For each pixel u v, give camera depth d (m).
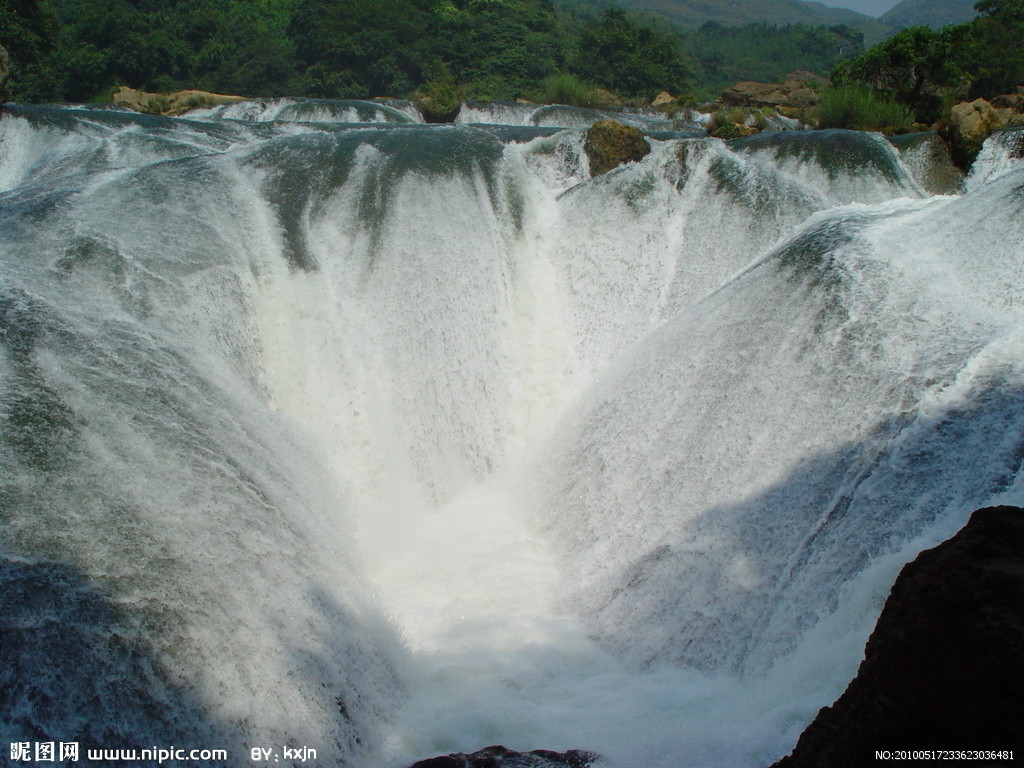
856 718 6.93
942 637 6.52
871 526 10.13
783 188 18.23
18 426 10.32
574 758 9.09
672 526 12.30
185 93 42.59
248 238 16.17
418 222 17.19
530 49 71.50
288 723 8.98
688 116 41.56
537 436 16.39
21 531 9.10
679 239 18.38
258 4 83.06
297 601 10.47
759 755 8.49
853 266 13.45
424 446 15.47
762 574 10.85
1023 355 10.88
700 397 13.68
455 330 16.50
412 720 10.16
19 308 12.41
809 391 12.26
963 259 13.24
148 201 16.11
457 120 38.91
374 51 64.44
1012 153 21.09
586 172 19.89
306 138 19.31
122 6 67.50
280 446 13.40
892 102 31.45
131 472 10.55
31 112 24.25
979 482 9.73
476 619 12.11
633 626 11.53
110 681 8.17
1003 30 42.75
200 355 13.87
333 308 15.93
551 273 18.16
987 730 6.14
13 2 45.00
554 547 13.79
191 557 9.82
